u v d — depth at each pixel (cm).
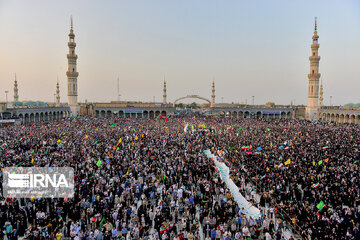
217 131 5959
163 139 4628
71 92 12438
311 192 2227
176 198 2080
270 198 2153
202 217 1884
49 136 4638
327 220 1756
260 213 1947
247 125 7544
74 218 1825
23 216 1778
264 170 2795
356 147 4028
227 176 2842
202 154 3575
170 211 2039
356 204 2064
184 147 3981
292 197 2273
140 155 3350
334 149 3888
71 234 1599
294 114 14312
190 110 19212
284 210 1991
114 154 3331
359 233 1605
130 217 1895
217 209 1897
